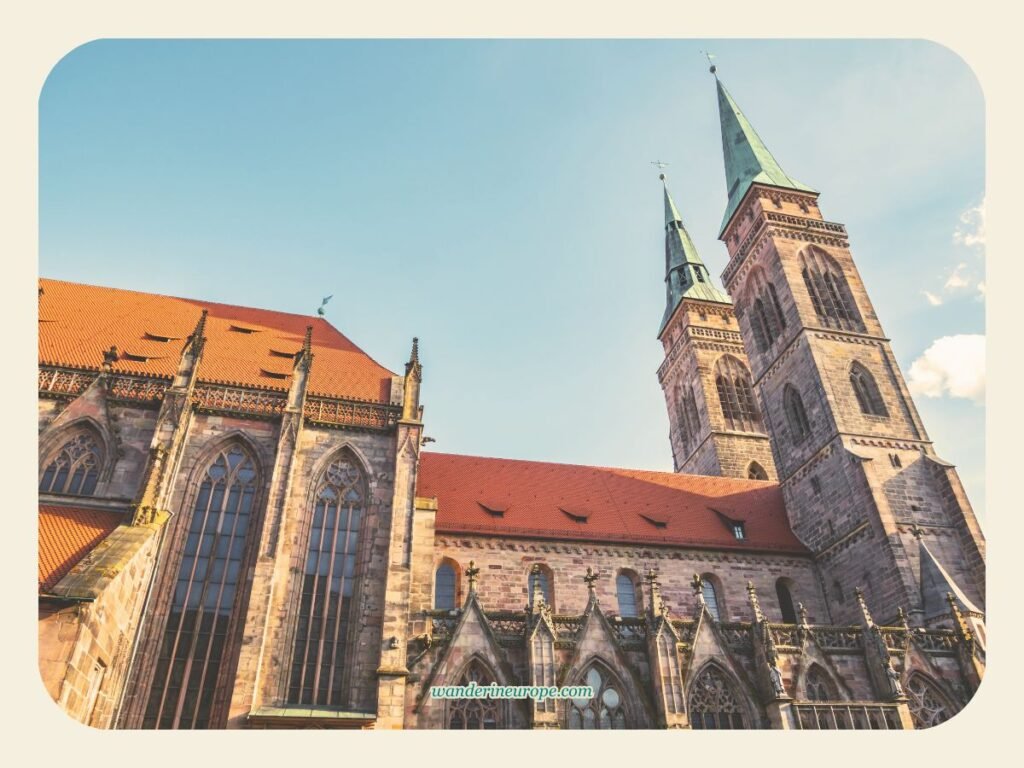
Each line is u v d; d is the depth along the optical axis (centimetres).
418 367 4844
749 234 7456
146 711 3478
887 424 5950
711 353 9012
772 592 5578
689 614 5281
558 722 3816
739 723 4178
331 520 4228
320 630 3888
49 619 2844
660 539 5553
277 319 5931
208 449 4228
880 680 4441
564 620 4269
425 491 5519
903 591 5025
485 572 5050
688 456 8919
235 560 3975
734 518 6100
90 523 3641
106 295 5425
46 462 4016
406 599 3941
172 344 5097
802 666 4444
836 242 7194
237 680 3506
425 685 3853
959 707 4491
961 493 5456
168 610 3734
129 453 4125
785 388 6600
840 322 6581
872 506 5378
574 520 5584
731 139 8306
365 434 4509
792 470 6319
